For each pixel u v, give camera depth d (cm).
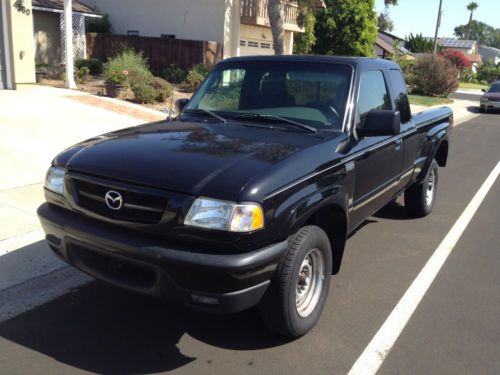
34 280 437
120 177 324
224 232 297
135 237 316
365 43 2911
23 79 1344
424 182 650
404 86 582
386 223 662
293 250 335
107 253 325
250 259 301
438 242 596
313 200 344
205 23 2133
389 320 407
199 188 304
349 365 345
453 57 5134
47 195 371
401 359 354
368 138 443
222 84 480
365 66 467
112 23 2333
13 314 388
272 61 469
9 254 472
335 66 448
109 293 427
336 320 403
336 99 428
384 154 475
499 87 2734
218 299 303
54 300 412
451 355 362
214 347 359
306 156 354
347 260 531
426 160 632
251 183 307
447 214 714
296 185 333
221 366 338
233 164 325
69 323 381
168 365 336
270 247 315
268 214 310
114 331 373
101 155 350
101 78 1830
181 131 400
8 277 436
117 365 334
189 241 305
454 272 510
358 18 2822
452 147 1406
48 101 1209
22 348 348
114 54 2152
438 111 713
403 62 3700
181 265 300
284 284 333
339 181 382
